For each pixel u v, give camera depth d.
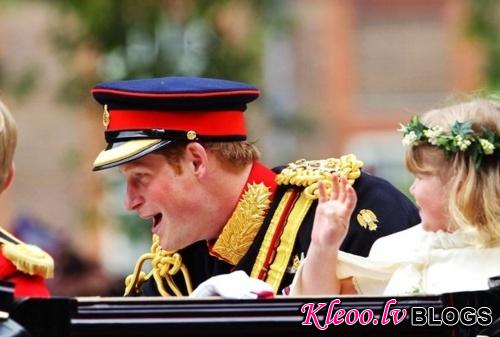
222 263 16.55
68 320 12.37
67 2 34.78
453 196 14.74
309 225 16.28
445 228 14.97
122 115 16.22
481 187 14.70
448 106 15.37
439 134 14.84
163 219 16.33
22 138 52.41
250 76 35.47
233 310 12.71
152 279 17.38
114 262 41.53
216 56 34.91
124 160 15.98
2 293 12.23
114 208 36.81
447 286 14.73
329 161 16.98
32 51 50.75
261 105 38.91
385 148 60.12
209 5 34.81
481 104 15.19
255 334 12.76
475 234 14.71
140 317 12.55
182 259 16.95
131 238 35.12
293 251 16.23
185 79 16.52
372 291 15.16
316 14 60.16
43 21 50.69
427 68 61.81
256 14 36.53
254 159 16.64
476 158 14.76
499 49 37.81
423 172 14.97
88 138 45.94
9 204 53.19
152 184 16.11
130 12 34.50
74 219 42.72
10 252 13.81
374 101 60.81
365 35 61.44
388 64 62.69
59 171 51.41
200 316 12.66
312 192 16.39
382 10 62.81
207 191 16.20
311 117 47.44
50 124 52.09
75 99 35.22
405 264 15.05
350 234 16.34
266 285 13.46
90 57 35.12
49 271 13.93
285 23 37.84
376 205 16.55
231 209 16.33
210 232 16.38
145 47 34.88
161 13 34.50
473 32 38.16
